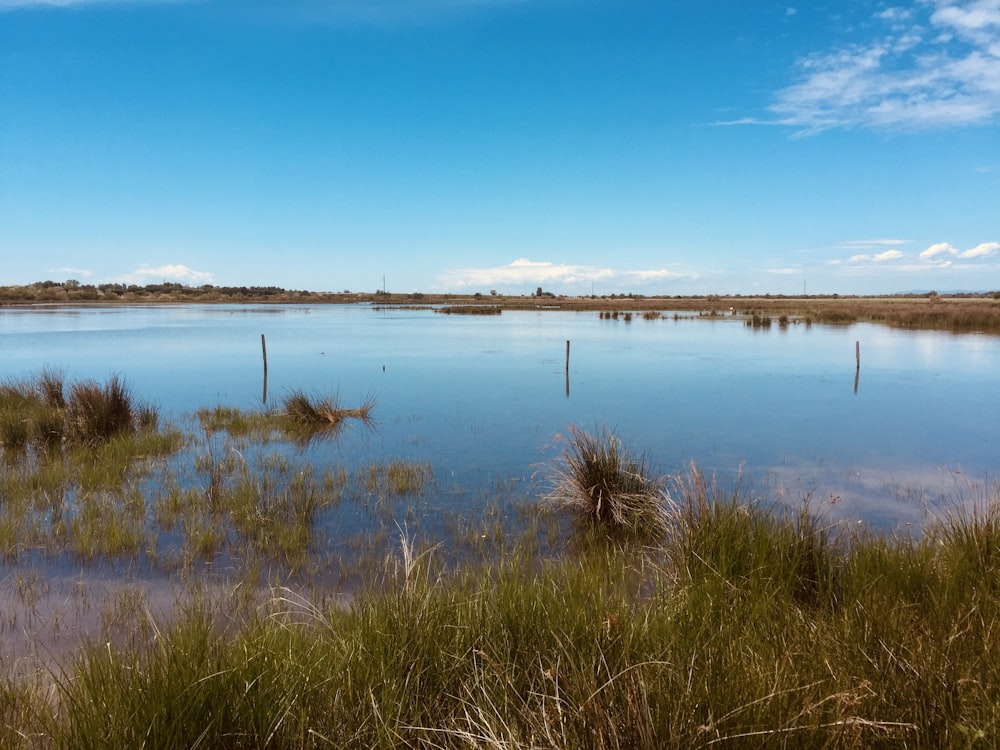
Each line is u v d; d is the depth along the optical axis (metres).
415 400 18.77
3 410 13.99
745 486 10.11
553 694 3.21
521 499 9.53
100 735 2.83
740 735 2.59
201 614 4.68
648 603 4.97
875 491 9.84
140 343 38.16
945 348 34.12
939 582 5.09
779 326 54.50
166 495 9.48
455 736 3.19
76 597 6.15
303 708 3.20
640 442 13.29
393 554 7.35
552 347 36.22
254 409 17.47
